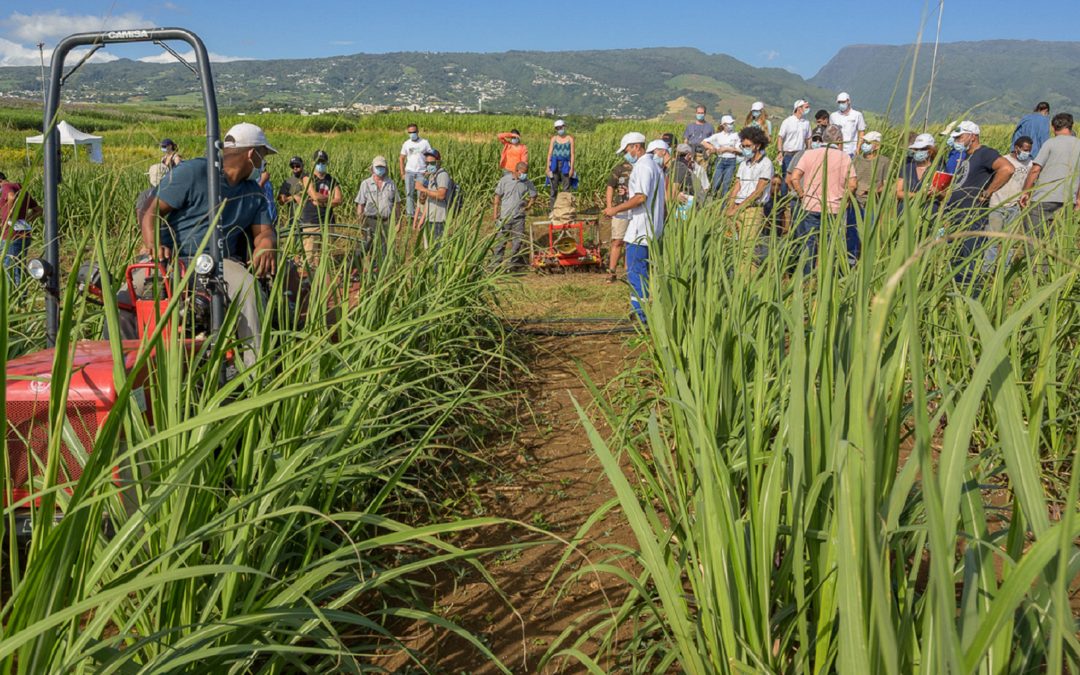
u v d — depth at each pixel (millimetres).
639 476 4277
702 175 8805
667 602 2377
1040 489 1590
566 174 18766
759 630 2309
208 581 2775
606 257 13617
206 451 2086
